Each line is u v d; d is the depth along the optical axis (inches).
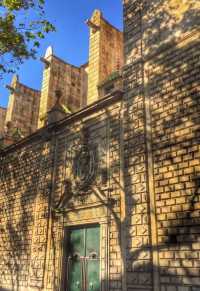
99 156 635.5
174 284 426.9
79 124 719.1
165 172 491.5
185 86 507.5
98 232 595.5
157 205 485.7
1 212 890.1
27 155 868.0
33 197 787.4
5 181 925.8
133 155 552.4
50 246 673.6
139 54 616.1
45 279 652.1
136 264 483.2
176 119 503.2
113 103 646.5
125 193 544.4
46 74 1055.6
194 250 418.9
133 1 677.9
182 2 570.9
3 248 824.3
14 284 737.0
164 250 453.7
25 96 1277.1
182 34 547.2
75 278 609.0
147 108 560.1
